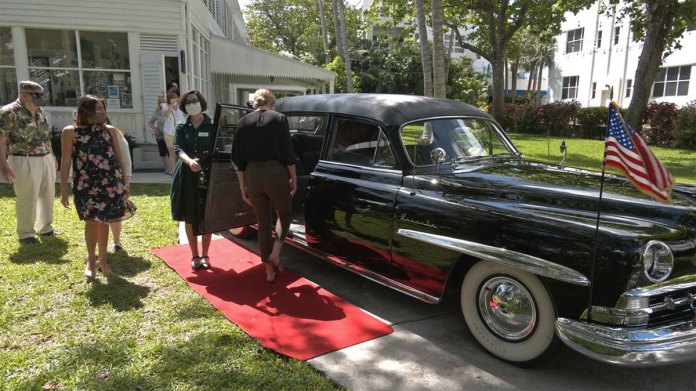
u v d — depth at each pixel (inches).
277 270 175.6
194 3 504.1
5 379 115.3
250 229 234.1
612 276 106.2
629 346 103.0
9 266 187.8
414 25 986.1
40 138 214.5
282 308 156.7
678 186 155.4
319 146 193.9
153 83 452.8
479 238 129.4
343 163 177.2
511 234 123.3
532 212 126.5
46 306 154.6
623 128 113.1
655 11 516.1
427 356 131.1
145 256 205.6
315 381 116.7
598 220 108.2
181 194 182.9
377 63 1274.6
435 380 120.0
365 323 147.4
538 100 1467.8
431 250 140.6
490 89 1964.8
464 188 145.1
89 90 456.4
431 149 165.3
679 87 924.6
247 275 185.6
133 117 463.2
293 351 130.0
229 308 155.9
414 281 149.1
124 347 130.6
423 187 151.1
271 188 166.2
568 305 112.7
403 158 158.9
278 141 164.4
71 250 208.7
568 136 927.7
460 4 829.2
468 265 139.5
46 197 223.9
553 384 119.4
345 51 783.7
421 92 1283.2
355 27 1184.8
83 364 122.6
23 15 431.8
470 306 136.0
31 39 440.1
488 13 858.8
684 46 900.6
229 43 618.2
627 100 1063.0
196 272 187.8
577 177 155.7
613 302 106.3
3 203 290.5
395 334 143.3
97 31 446.6
